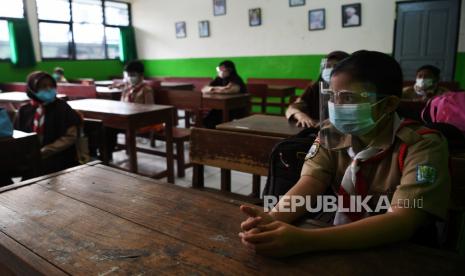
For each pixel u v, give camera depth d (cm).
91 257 78
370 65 87
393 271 71
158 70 863
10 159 187
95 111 292
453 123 152
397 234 78
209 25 755
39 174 203
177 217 96
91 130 261
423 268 72
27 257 78
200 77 790
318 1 617
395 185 89
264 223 80
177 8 797
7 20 650
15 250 81
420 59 550
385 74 86
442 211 81
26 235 88
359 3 580
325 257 76
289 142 134
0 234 89
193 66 802
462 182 122
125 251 80
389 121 92
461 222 126
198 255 77
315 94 250
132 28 872
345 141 99
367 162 93
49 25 714
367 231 77
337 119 92
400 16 553
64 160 249
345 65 90
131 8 871
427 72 315
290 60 666
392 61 88
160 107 312
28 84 240
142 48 878
